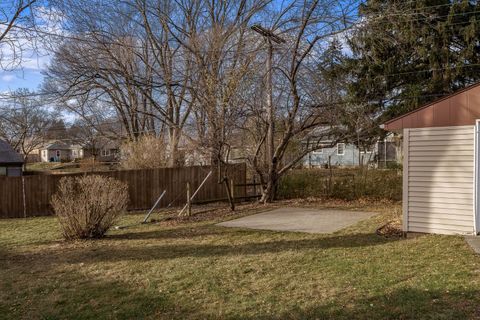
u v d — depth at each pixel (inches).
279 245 309.3
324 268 236.5
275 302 185.3
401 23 666.8
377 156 1039.0
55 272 250.5
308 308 175.6
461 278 202.5
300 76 560.7
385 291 190.2
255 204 601.9
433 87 762.8
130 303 192.5
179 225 428.8
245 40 622.5
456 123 302.0
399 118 324.8
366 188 621.9
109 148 1657.2
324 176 653.9
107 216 367.2
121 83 850.8
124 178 590.6
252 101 546.6
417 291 187.0
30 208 572.1
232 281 219.8
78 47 823.7
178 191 628.4
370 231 355.3
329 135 597.9
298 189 662.5
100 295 205.2
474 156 293.7
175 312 179.8
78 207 355.9
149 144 710.5
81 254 298.2
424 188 317.1
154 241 343.0
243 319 168.9
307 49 550.9
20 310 188.9
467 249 261.6
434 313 161.6
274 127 602.5
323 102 559.8
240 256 275.6
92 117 1283.2
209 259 269.7
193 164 692.1
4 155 951.6
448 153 305.9
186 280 224.2
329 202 605.9
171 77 806.5
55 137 2022.6
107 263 268.5
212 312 177.6
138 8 828.0
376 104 770.8
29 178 570.9
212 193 652.1
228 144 545.6
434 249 268.1
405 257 253.0
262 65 557.6
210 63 616.1
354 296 186.5
